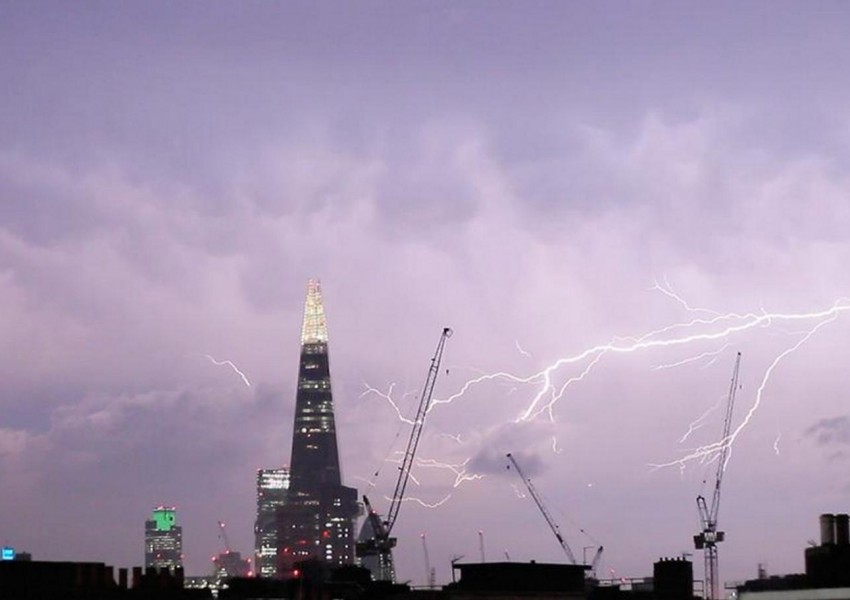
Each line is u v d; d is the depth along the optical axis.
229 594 131.00
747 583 122.94
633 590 148.88
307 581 139.75
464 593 129.12
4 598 107.62
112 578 116.00
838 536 116.00
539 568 134.88
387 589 140.38
